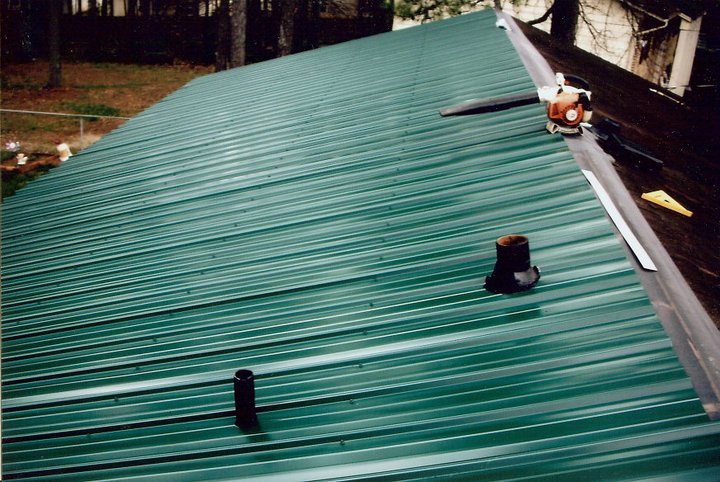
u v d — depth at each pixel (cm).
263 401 477
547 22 2658
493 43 1133
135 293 695
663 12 2491
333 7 3238
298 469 413
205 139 1105
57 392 560
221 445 451
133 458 462
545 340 447
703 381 393
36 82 3073
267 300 601
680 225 648
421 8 2086
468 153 730
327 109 1059
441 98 940
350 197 738
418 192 693
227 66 2909
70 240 881
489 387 428
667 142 1026
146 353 582
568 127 681
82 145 2317
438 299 524
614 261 496
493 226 590
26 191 1108
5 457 493
